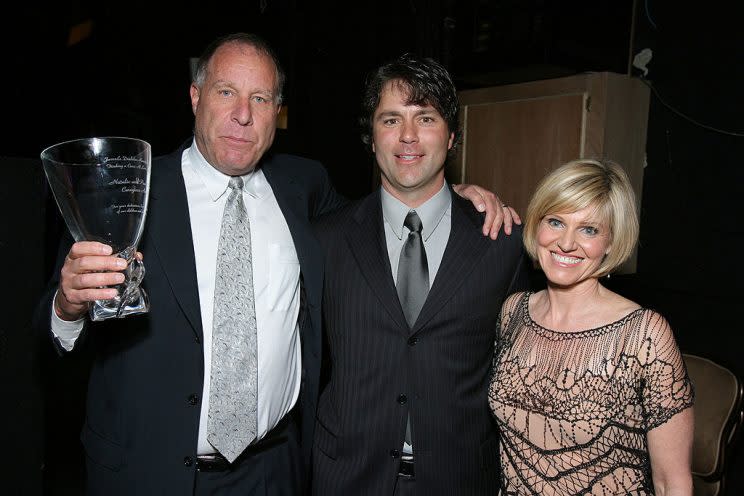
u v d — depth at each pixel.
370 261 1.72
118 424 1.48
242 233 1.60
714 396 2.02
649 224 2.82
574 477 1.43
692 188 2.67
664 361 1.35
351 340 1.70
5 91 3.71
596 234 1.43
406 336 1.66
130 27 3.97
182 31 4.03
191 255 1.52
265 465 1.64
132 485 1.46
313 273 1.70
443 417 1.65
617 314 1.44
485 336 1.71
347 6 3.96
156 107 4.06
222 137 1.54
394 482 1.66
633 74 2.83
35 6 3.71
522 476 1.51
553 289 1.54
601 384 1.40
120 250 1.04
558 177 1.45
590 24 2.75
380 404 1.66
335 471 1.69
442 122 1.71
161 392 1.48
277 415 1.65
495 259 1.72
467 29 3.11
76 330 1.31
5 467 1.50
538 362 1.50
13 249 1.50
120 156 1.01
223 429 1.52
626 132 2.74
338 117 4.07
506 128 3.00
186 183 1.64
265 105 1.59
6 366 1.50
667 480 1.35
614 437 1.39
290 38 4.05
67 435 3.51
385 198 1.80
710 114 2.59
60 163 0.98
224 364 1.53
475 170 3.16
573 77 2.73
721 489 1.99
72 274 1.02
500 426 1.58
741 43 2.49
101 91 3.96
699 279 2.66
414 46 3.70
